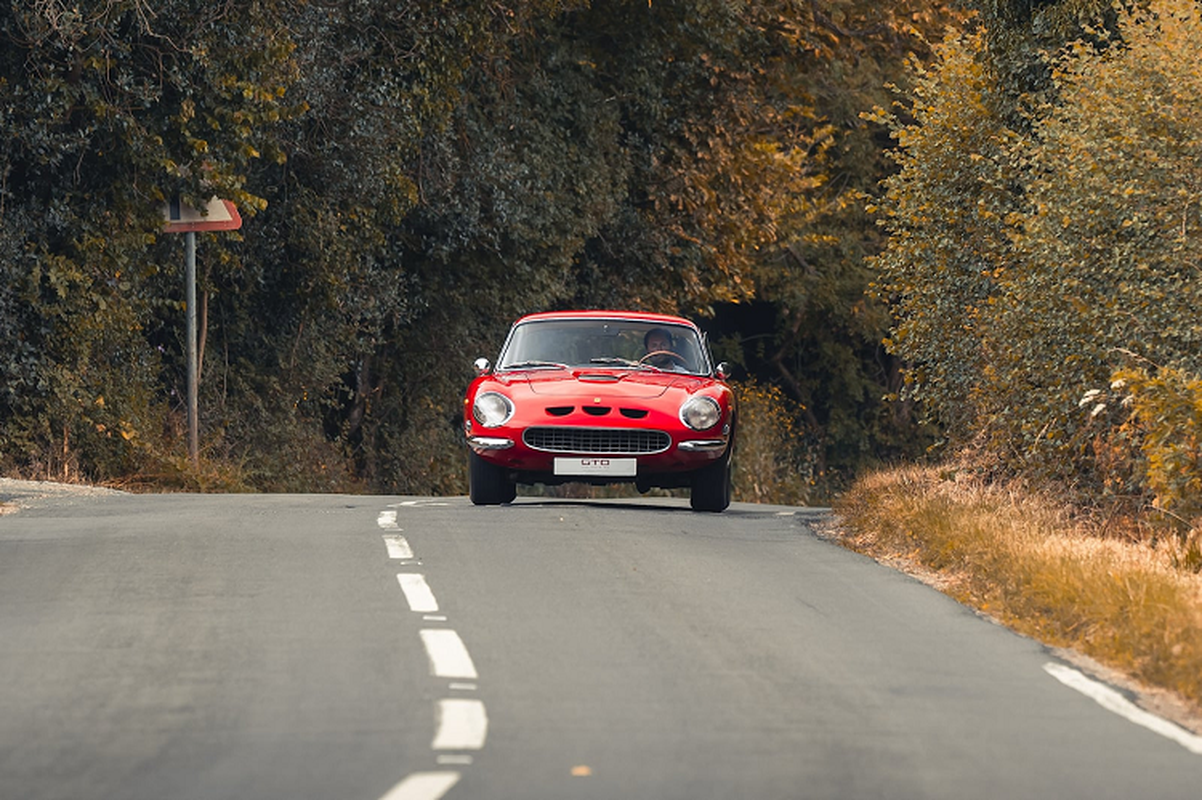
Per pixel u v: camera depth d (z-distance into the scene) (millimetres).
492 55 104625
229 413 93062
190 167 77062
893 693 26797
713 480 57062
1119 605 31969
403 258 107500
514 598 34594
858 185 165500
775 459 148500
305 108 83000
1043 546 39625
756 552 43562
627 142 121000
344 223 94375
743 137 125250
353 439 110562
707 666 28391
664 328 59750
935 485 57500
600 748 22797
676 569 39312
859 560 42719
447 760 22000
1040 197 52188
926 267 61938
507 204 104812
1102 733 24406
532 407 54875
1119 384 43875
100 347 80312
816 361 177250
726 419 56188
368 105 92562
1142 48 48875
